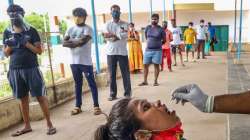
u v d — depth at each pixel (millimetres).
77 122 4988
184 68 11289
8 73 4383
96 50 8211
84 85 7398
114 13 6039
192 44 14031
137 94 6809
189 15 20875
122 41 6133
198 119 4848
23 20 4148
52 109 5965
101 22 19594
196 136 4125
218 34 20688
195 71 10367
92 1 8281
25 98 4492
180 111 5316
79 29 5188
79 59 5246
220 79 8562
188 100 1322
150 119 1208
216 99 1286
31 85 4316
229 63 12523
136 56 10156
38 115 5215
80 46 5141
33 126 4914
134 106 1228
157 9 19594
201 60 14195
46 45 6430
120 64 6199
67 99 6660
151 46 7535
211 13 20641
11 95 5246
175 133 1235
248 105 1266
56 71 7406
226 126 4473
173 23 12023
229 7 19625
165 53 10430
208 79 8602
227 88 7023
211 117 4934
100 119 5082
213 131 4293
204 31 14719
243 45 19906
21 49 4215
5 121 4934
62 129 4684
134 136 1220
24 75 4277
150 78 9078
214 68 11047
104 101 6289
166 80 8602
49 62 6367
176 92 1361
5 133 4699
